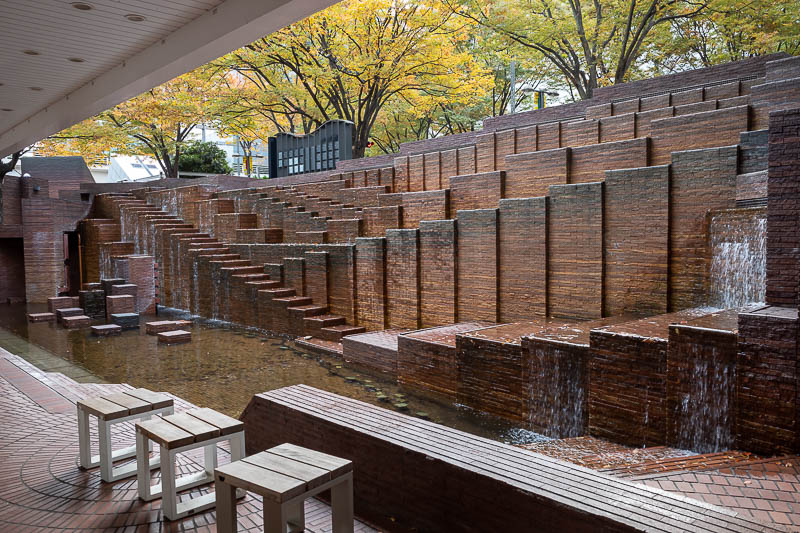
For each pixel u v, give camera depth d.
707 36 22.27
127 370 12.77
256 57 24.41
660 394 6.98
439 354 10.52
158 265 23.53
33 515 4.21
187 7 6.56
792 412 5.59
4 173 27.70
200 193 24.06
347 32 23.56
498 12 21.16
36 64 8.52
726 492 4.71
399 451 3.89
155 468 5.05
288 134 28.05
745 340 5.93
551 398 8.50
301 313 16.39
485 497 3.36
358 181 19.31
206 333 17.50
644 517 2.80
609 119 13.04
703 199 9.76
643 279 10.55
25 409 7.36
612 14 20.89
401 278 14.80
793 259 6.18
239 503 4.34
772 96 10.02
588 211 11.27
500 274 12.84
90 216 27.56
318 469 3.29
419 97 27.14
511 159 13.45
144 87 8.62
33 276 24.55
